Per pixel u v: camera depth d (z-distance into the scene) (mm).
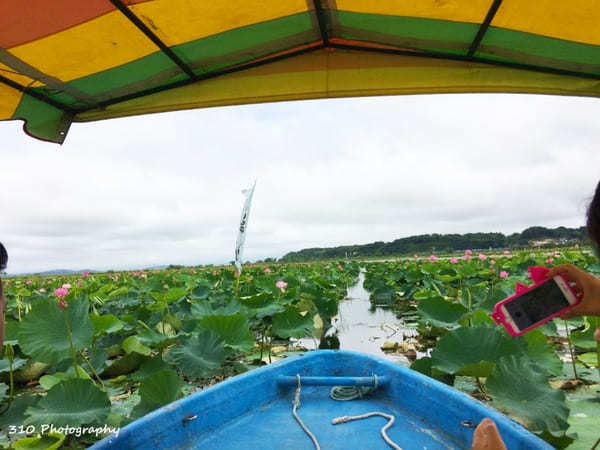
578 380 3986
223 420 2344
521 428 1806
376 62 3309
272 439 2178
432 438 2154
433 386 2318
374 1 2709
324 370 3004
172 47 3006
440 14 2770
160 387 2920
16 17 2471
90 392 2896
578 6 2518
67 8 2477
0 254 1598
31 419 2627
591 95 3297
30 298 8984
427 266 12172
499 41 2963
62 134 3533
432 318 5488
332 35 3164
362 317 8719
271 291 8562
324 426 2309
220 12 2734
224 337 4508
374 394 2713
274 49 3225
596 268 10125
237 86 3438
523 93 3277
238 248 6184
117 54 2963
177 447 2080
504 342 3154
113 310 8414
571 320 5664
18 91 3127
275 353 5809
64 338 3559
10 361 3814
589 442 2666
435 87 3273
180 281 13242
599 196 1033
